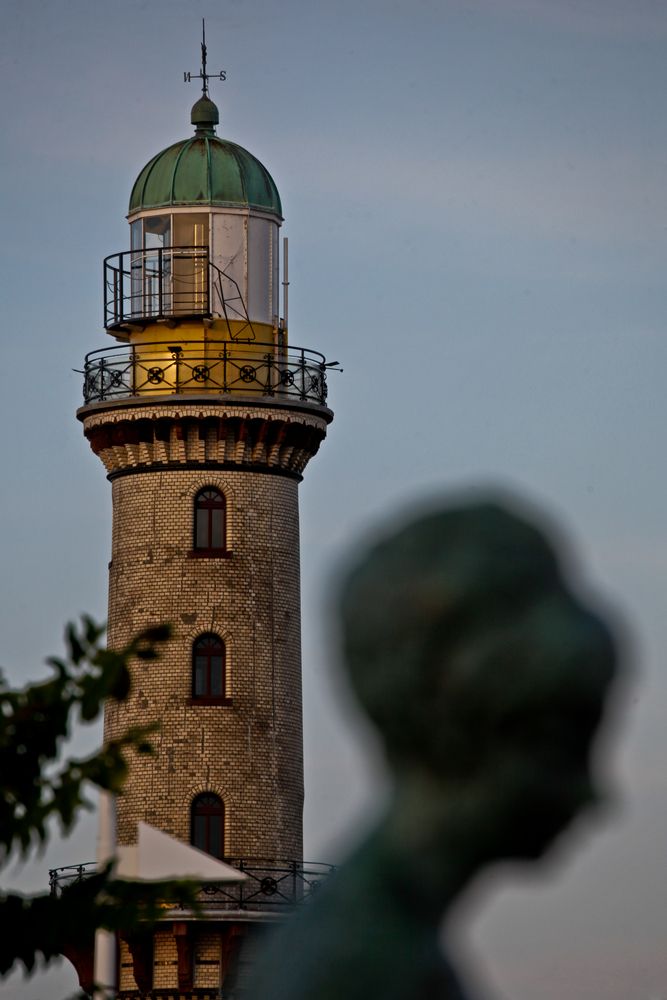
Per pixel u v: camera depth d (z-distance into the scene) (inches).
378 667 170.6
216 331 4092.0
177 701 3966.5
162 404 4033.0
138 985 3831.2
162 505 4067.4
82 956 3078.2
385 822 173.5
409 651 169.6
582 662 166.2
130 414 4040.4
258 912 3853.3
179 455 4057.6
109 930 898.1
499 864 171.0
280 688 4033.0
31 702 862.5
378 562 172.4
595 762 167.9
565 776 167.6
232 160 4151.1
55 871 3880.4
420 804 171.6
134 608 4045.3
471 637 168.6
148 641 887.7
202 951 3848.4
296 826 4005.9
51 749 867.4
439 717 168.7
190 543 4050.2
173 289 4072.3
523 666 166.6
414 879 170.9
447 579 169.5
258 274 4119.1
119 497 4126.5
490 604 168.9
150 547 4057.6
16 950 878.4
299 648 4097.0
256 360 4082.2
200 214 4099.4
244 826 3929.6
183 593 4023.1
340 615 173.5
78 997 882.1
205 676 4008.4
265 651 4028.1
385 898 171.0
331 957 168.6
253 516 4074.8
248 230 4114.2
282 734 4013.3
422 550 171.6
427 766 171.2
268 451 4082.2
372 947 168.6
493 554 170.2
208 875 1259.2
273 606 4057.6
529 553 171.5
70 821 861.2
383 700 170.2
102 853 1400.1
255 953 175.0
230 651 4008.4
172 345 4067.4
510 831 169.2
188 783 3929.6
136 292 4101.9
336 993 167.0
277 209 4158.5
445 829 170.4
